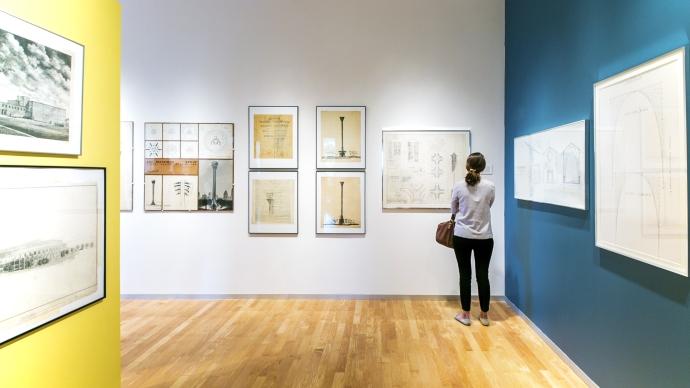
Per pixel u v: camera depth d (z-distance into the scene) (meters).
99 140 1.83
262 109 4.16
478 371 2.58
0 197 1.34
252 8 4.16
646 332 1.85
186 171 4.20
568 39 2.68
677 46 1.64
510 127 3.91
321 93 4.15
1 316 1.35
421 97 4.12
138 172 4.21
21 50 1.42
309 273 4.19
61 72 1.60
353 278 4.17
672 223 1.64
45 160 1.53
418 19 4.12
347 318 3.59
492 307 3.90
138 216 4.21
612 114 2.09
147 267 4.22
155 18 4.18
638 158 1.87
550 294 2.97
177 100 4.18
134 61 4.19
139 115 4.19
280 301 4.11
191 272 4.21
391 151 4.13
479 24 4.09
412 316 3.64
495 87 4.09
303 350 2.91
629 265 1.98
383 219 4.16
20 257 1.42
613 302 2.12
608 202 2.13
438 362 2.71
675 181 1.62
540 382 2.44
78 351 1.72
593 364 2.34
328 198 4.17
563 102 2.76
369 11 4.13
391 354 2.84
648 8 1.83
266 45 4.16
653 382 1.80
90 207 1.76
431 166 4.12
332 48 4.14
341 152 4.15
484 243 3.34
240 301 4.11
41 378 1.53
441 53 4.11
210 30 4.17
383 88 4.13
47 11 1.53
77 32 1.69
